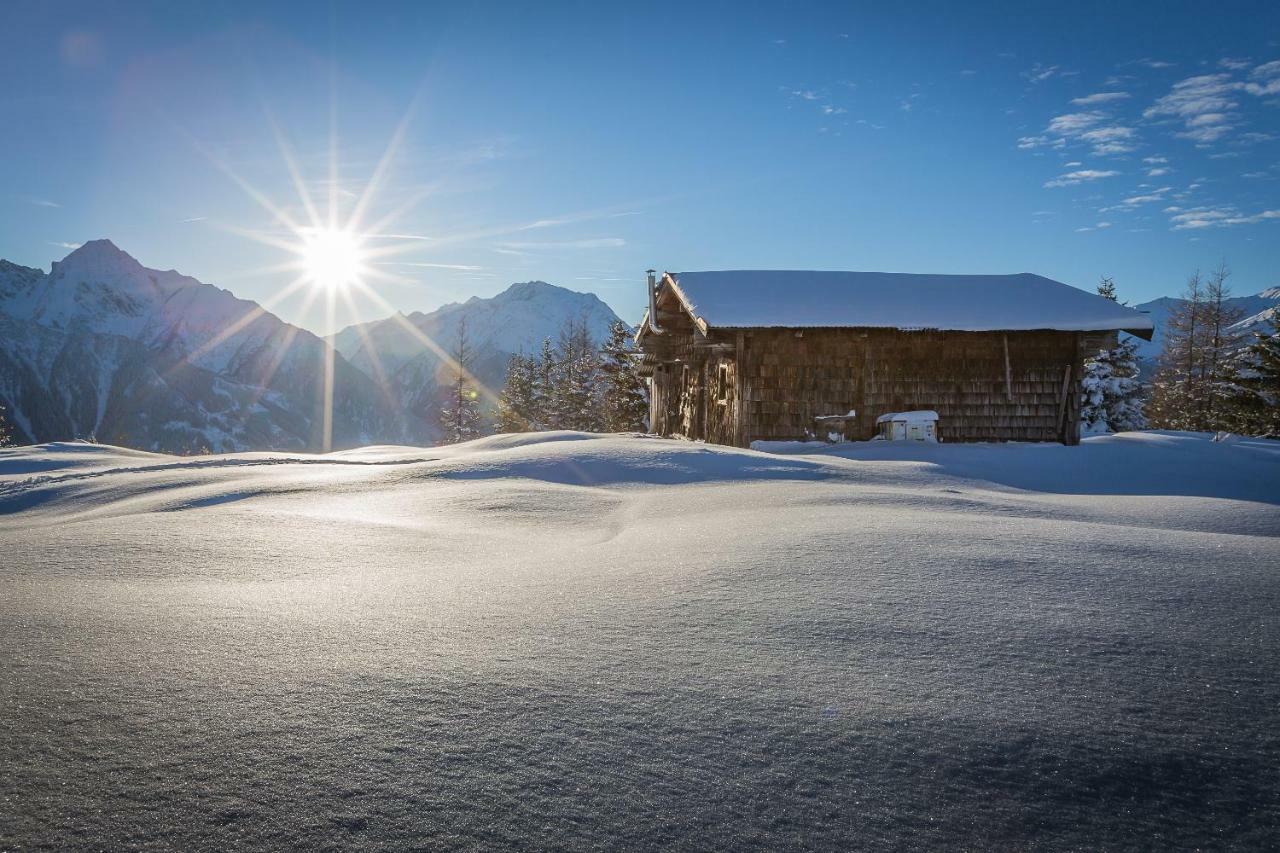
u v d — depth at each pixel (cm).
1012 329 1905
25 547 567
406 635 331
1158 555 471
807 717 246
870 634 327
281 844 178
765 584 412
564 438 1764
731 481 1043
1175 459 1573
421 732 232
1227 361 3472
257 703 251
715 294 2133
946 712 250
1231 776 215
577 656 303
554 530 753
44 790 195
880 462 1295
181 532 634
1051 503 827
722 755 223
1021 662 294
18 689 256
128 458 1566
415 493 959
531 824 189
